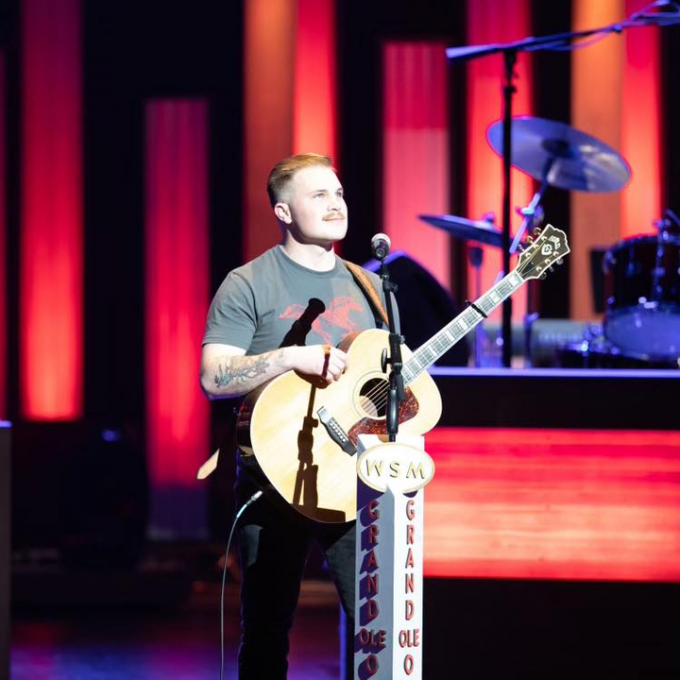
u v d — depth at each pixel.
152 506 26.27
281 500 9.08
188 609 19.30
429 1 26.39
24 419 26.50
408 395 9.45
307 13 26.33
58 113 26.59
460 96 26.39
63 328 26.64
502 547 11.23
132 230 26.69
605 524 11.22
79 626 17.88
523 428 11.23
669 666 11.16
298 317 9.42
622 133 25.92
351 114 26.44
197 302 26.58
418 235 26.50
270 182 9.63
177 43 26.56
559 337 21.34
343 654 11.56
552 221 26.05
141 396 26.56
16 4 26.48
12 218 26.58
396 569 8.18
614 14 25.69
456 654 11.22
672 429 11.20
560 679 11.20
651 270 18.00
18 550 22.44
